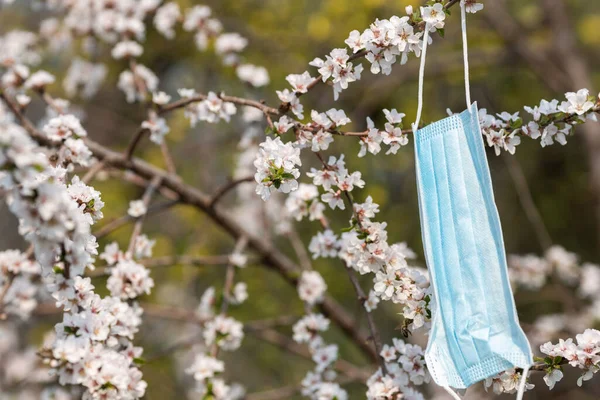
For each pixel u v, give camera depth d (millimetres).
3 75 4074
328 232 3287
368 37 2602
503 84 8539
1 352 5641
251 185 5035
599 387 8914
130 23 4270
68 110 5172
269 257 4730
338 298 7562
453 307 2375
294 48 7352
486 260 2342
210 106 3326
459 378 2338
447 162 2451
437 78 8039
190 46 7258
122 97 8453
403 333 2623
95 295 2746
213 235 7457
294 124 2766
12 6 6957
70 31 4980
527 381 2514
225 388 3512
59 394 4004
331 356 3648
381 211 8586
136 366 2959
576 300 6277
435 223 2449
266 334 4980
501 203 9930
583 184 9531
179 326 7586
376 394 2877
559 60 7801
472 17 7863
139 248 3527
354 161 7473
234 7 7320
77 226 2240
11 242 6859
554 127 2600
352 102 8570
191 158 7891
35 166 2006
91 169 3713
